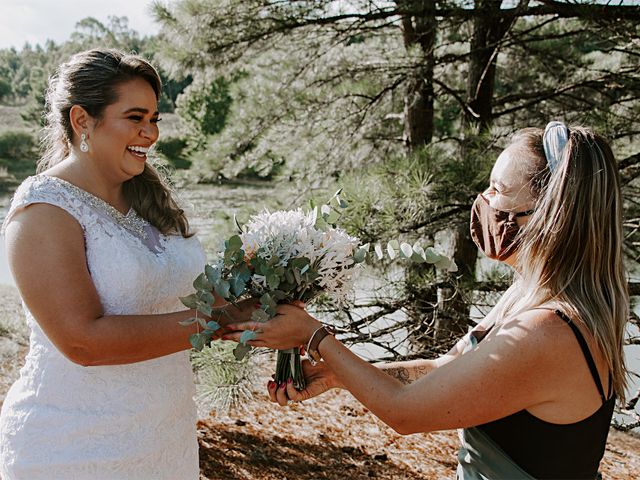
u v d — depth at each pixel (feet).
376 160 20.08
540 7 14.38
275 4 16.56
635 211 13.94
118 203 6.41
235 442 14.70
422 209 12.46
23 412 6.04
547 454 4.39
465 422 4.39
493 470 4.61
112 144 5.98
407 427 4.56
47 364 5.99
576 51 18.60
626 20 13.15
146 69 6.06
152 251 6.43
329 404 17.81
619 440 17.53
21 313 20.72
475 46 17.63
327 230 5.91
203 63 17.35
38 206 5.58
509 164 4.85
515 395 4.28
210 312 5.33
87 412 5.96
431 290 13.19
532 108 18.95
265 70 18.76
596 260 4.42
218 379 10.11
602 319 4.33
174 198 7.17
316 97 18.35
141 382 6.17
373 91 18.76
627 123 13.33
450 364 4.48
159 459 6.32
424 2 14.83
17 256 5.48
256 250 5.60
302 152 18.81
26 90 161.17
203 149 19.70
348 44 18.76
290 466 13.80
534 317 4.32
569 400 4.30
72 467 5.90
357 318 15.88
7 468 6.10
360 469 13.97
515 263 5.01
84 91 5.85
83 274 5.67
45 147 6.47
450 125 24.22
